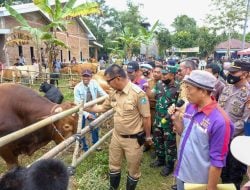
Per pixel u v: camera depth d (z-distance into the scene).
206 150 2.30
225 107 3.66
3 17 17.09
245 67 3.49
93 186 3.69
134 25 46.22
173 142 4.38
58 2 12.70
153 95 5.05
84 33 29.61
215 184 2.25
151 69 6.11
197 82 2.23
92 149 4.02
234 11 25.92
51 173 1.07
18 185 1.05
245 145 1.58
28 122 3.54
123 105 3.24
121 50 25.70
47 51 13.64
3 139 2.12
